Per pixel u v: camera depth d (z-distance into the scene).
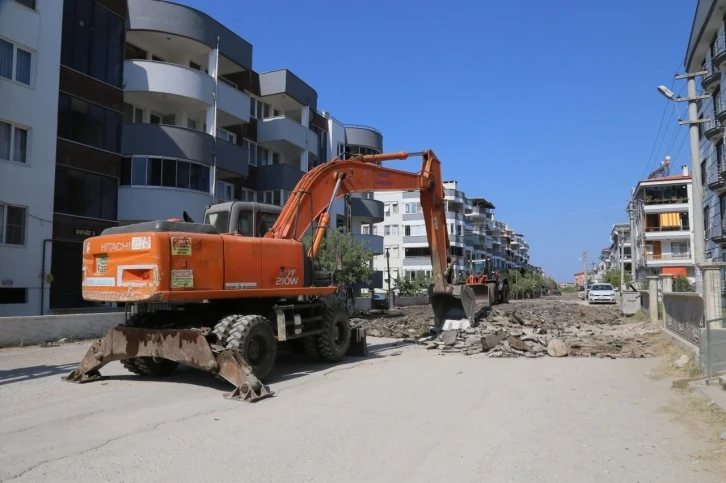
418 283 48.22
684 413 7.28
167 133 23.94
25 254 19.16
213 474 4.99
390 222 74.38
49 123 20.03
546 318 24.08
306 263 11.59
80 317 15.62
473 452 5.71
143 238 8.70
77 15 21.17
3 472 4.96
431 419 7.07
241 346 8.87
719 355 9.30
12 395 8.34
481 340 13.72
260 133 32.56
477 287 28.86
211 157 25.59
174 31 24.67
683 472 5.13
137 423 6.69
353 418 7.07
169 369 10.23
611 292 45.06
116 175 22.69
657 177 65.00
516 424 6.84
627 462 5.41
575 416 7.25
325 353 11.75
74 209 20.98
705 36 32.34
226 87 27.25
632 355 12.85
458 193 83.50
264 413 7.29
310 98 35.84
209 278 9.22
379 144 44.56
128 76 23.67
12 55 18.97
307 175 12.48
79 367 9.78
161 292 8.51
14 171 18.89
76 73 21.09
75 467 5.12
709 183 33.78
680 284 29.70
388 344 15.87
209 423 6.75
